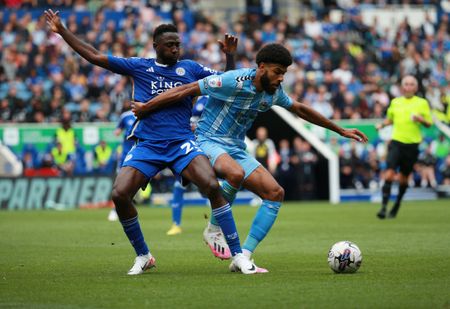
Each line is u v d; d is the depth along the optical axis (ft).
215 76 87.10
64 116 264.52
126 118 161.89
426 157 284.61
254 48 328.49
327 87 306.96
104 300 69.41
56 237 140.46
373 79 323.78
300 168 272.72
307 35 344.08
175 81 89.86
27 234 147.23
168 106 87.76
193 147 87.35
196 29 330.75
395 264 93.81
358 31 353.72
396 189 281.54
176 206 147.23
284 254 108.06
